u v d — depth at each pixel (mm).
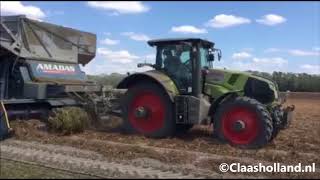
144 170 8617
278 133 13094
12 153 9828
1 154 9719
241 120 11453
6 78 13375
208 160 9750
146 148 10609
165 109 12477
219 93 12078
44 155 9727
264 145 11242
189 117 12055
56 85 13664
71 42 15250
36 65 13852
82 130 12984
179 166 9156
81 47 15648
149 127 12727
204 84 12320
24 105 13305
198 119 11938
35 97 13359
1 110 11852
